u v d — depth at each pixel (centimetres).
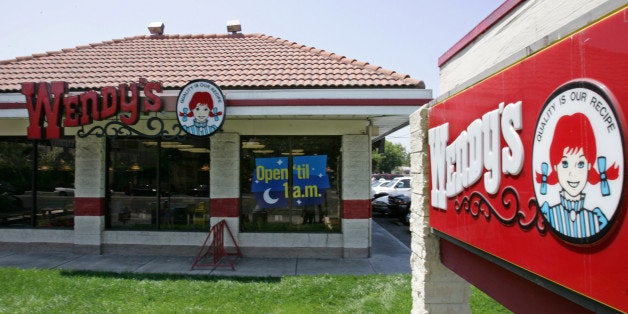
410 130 472
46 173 976
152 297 614
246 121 915
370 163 916
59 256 908
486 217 275
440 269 415
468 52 497
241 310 564
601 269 168
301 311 558
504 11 409
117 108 778
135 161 956
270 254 906
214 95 772
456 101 333
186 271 785
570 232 185
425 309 413
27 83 783
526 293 243
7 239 958
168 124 940
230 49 1135
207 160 941
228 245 905
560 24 330
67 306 573
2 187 977
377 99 780
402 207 1502
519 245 231
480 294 631
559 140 193
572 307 200
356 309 567
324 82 852
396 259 891
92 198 936
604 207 165
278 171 929
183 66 1017
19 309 560
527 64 222
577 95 181
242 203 928
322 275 738
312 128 910
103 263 848
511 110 237
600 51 168
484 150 276
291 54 1066
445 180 359
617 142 158
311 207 925
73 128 946
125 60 1083
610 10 165
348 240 897
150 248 925
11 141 982
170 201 946
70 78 972
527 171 222
